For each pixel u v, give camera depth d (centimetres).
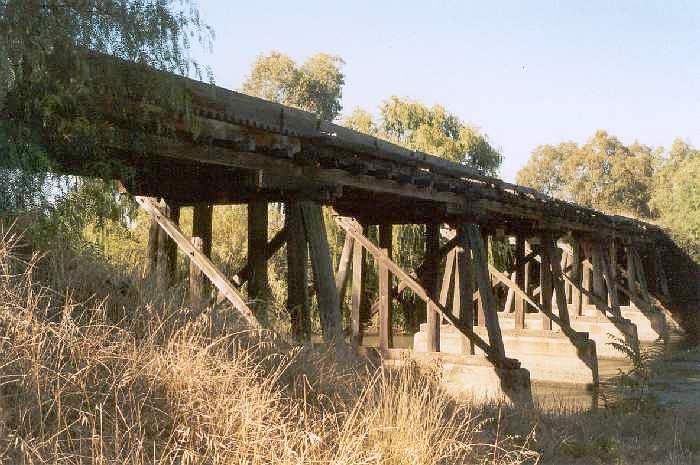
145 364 536
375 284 2611
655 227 3472
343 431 553
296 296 909
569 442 871
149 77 678
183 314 646
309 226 923
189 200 995
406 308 2803
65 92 631
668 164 8169
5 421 446
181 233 891
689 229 3841
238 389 543
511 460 716
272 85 6294
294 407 569
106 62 651
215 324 658
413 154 1184
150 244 962
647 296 3159
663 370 2020
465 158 3462
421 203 1396
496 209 1547
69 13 624
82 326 538
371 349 1365
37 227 629
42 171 639
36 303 525
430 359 1277
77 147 676
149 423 508
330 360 702
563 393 1720
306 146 921
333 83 6456
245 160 848
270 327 742
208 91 774
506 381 1332
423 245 2755
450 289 1722
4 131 612
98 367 528
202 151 793
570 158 8875
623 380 1469
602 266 2612
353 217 1491
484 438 756
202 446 505
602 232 2459
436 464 602
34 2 605
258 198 956
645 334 3008
